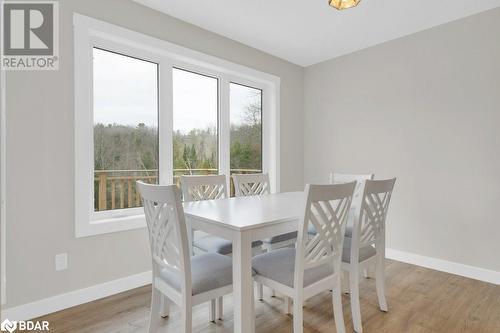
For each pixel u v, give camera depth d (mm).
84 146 2209
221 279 1559
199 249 2178
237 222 1509
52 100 2066
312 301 2260
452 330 1858
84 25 2199
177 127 2945
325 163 3914
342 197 1613
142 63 2684
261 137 3801
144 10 2553
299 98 4102
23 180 1945
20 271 1938
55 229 2084
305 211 1478
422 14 2697
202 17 2762
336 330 1801
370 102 3443
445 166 2879
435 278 2699
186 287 1429
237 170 3521
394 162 3238
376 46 3391
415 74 3076
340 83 3742
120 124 2541
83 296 2209
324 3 2525
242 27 2965
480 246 2674
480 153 2672
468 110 2734
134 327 1894
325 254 1688
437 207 2932
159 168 2770
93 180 2357
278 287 1621
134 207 2631
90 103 2324
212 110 3248
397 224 3207
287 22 2861
